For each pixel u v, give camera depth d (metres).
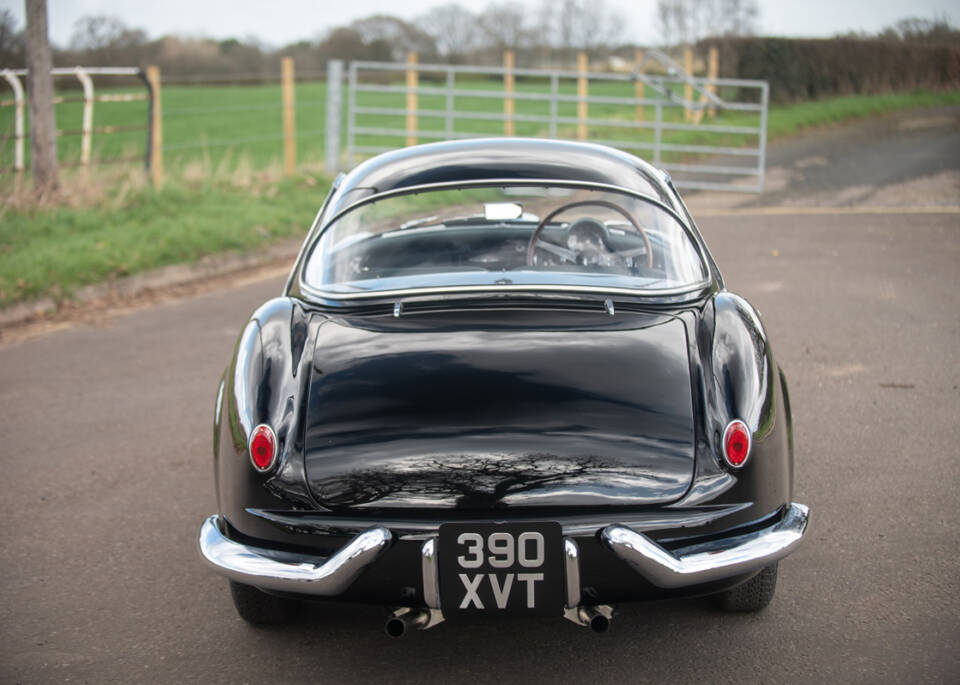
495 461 2.54
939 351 5.93
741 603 3.05
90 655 2.96
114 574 3.50
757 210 11.91
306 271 3.35
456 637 3.03
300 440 2.65
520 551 2.51
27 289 7.77
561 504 2.51
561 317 2.99
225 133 24.80
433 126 24.89
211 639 3.05
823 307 7.09
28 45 10.55
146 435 4.93
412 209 3.53
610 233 3.47
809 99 25.41
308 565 2.57
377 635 3.05
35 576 3.49
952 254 8.81
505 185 3.46
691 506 2.55
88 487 4.30
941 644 2.86
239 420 2.72
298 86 44.66
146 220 10.27
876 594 3.17
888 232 10.01
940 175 13.94
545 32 43.31
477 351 2.82
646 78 14.88
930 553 3.43
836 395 5.18
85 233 9.55
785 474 2.74
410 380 2.73
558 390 2.67
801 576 3.31
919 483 4.04
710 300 3.11
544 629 3.05
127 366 6.15
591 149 3.98
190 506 4.08
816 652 2.85
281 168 13.71
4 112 15.47
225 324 7.12
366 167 3.94
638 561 2.46
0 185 10.80
